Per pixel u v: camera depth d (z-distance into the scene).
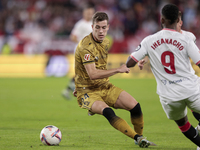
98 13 17.56
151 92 47.72
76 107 35.72
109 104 18.38
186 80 15.61
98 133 22.00
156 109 33.75
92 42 17.94
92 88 18.39
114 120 16.55
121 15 85.00
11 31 83.19
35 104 37.62
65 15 86.50
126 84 58.28
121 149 16.92
